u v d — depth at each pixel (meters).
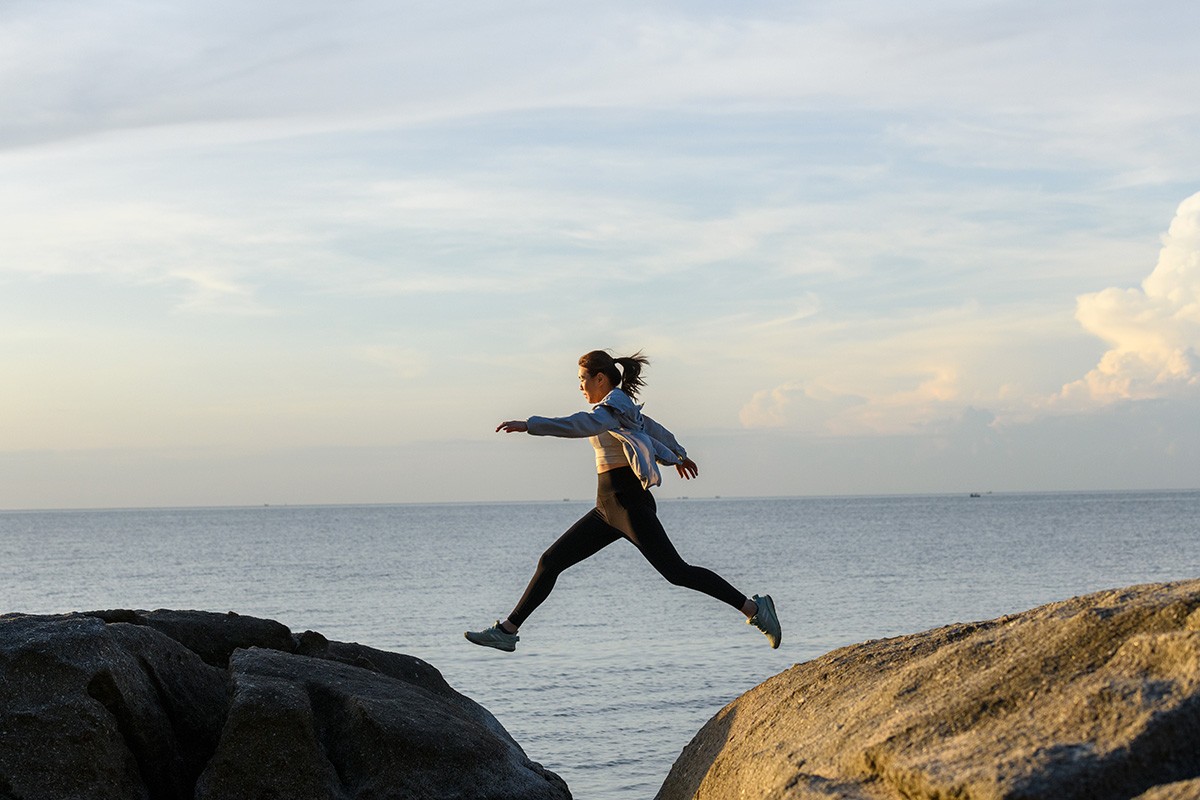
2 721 5.39
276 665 6.47
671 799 6.30
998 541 97.69
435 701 6.61
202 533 168.50
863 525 150.50
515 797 5.94
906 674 4.77
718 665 28.00
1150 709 3.62
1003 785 3.46
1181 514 186.62
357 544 118.19
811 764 4.54
